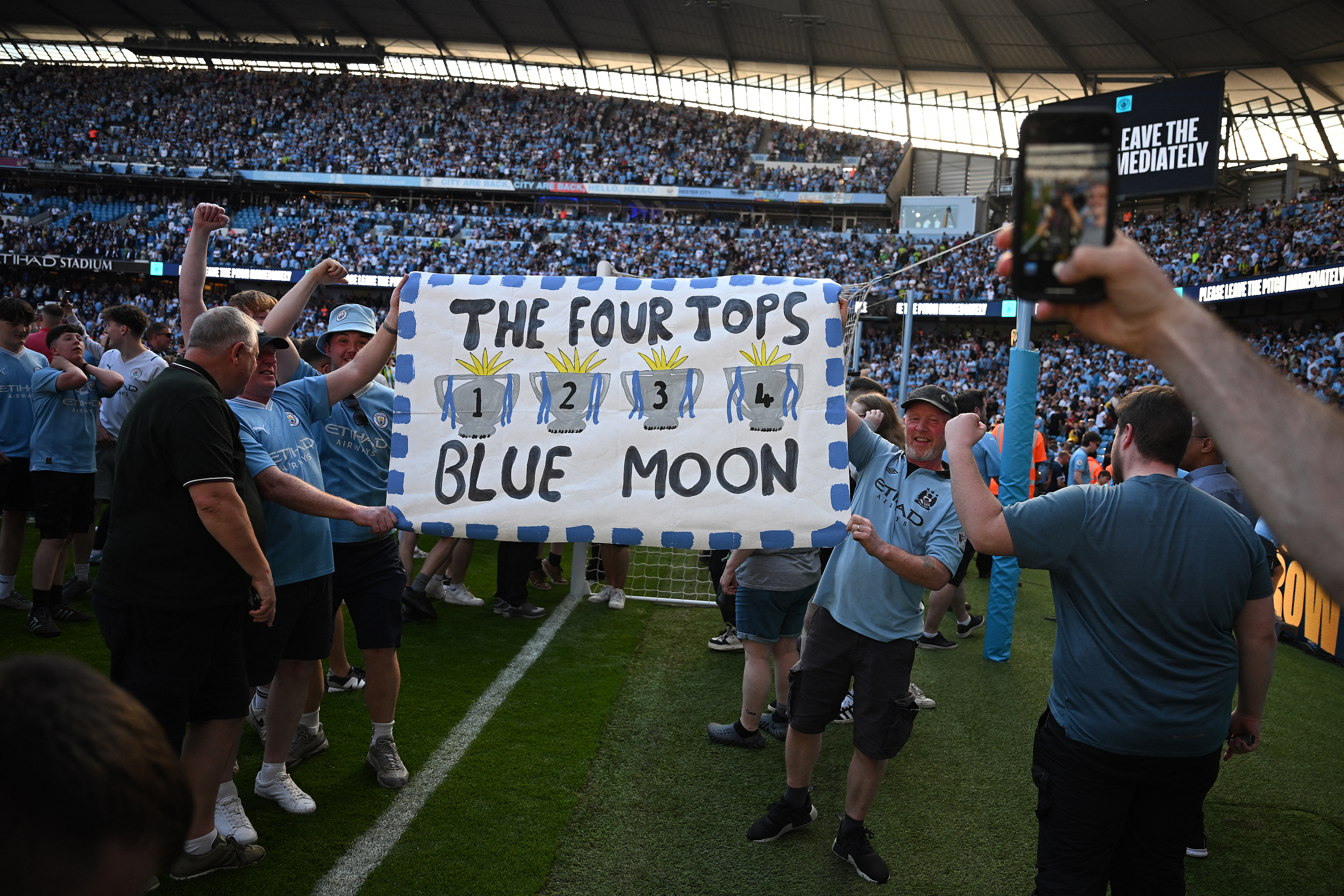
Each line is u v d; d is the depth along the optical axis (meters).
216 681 2.56
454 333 3.04
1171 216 30.56
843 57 33.78
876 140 39.69
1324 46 23.27
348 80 44.16
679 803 3.36
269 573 2.47
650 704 4.39
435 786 3.34
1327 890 3.02
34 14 41.66
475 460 2.95
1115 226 0.82
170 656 2.38
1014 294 0.84
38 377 4.76
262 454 2.78
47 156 39.12
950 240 35.12
